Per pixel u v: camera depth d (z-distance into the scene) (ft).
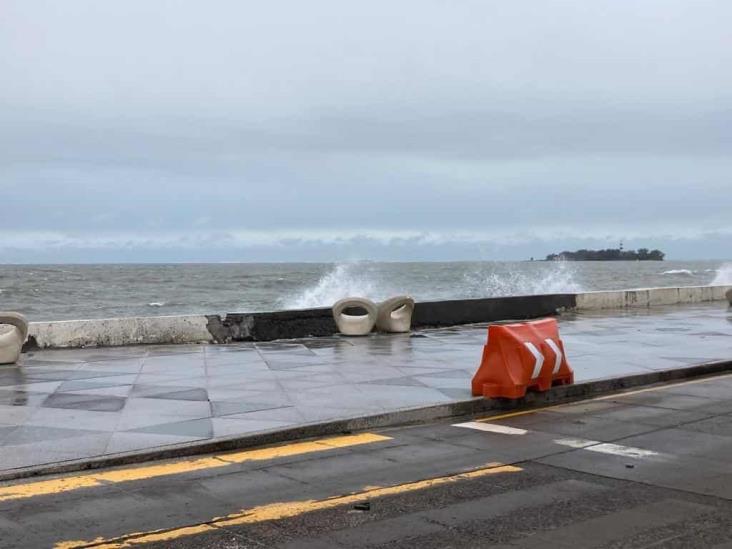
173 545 15.42
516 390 30.42
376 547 15.40
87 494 18.97
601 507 17.93
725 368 40.86
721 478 20.40
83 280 297.33
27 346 44.83
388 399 30.12
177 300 177.37
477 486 19.67
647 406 31.07
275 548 15.33
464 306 63.16
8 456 21.72
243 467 21.68
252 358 42.16
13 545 15.33
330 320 54.75
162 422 26.05
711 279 289.74
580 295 74.90
